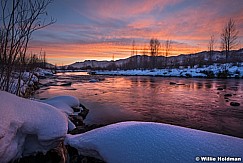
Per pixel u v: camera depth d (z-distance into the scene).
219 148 2.41
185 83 27.19
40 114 2.71
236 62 43.53
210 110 11.05
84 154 3.04
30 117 2.55
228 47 42.47
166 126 3.00
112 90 20.23
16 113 2.40
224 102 13.38
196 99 14.71
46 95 15.82
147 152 2.50
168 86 24.00
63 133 2.70
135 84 27.09
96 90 20.16
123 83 28.89
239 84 24.41
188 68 48.97
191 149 2.42
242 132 7.44
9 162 2.31
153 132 2.80
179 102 13.59
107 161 2.66
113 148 2.71
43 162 2.58
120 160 2.55
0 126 2.04
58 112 3.01
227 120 9.04
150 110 11.03
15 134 2.29
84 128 5.88
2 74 3.65
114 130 3.04
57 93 17.23
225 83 25.91
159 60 66.50
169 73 45.34
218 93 17.44
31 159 2.55
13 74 4.36
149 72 52.41
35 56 6.21
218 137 2.71
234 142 2.57
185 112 10.62
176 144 2.52
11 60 3.69
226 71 36.09
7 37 3.55
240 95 16.08
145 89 21.11
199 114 10.12
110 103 13.06
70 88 21.75
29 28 3.86
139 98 15.22
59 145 2.90
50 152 2.68
